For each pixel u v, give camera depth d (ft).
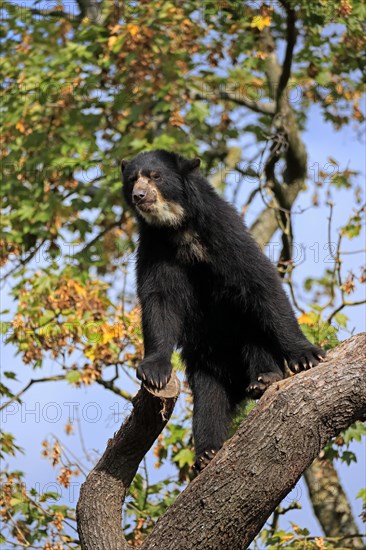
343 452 47.03
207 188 37.14
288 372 38.75
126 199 38.81
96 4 68.13
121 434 28.91
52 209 58.80
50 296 49.32
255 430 26.25
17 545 43.16
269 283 35.68
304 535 44.83
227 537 26.35
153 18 58.49
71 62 60.90
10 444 45.88
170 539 26.63
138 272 37.19
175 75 58.59
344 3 56.18
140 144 58.34
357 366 26.17
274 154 59.31
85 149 59.82
